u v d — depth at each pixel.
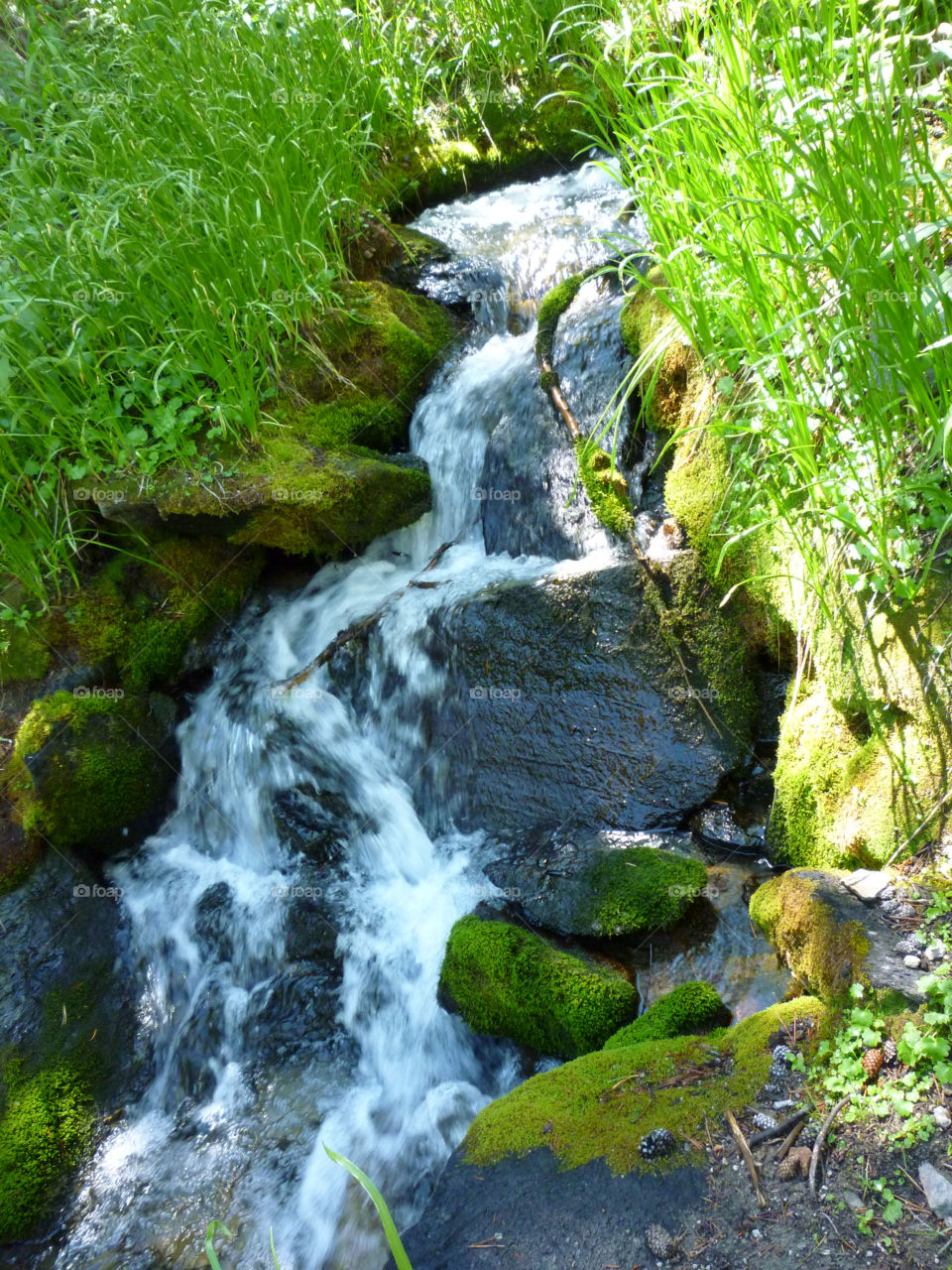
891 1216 1.68
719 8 2.84
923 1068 1.88
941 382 2.21
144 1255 2.67
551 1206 1.89
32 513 3.67
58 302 3.41
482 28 5.38
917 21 2.81
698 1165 1.88
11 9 4.75
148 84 4.35
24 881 3.39
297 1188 2.76
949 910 2.11
